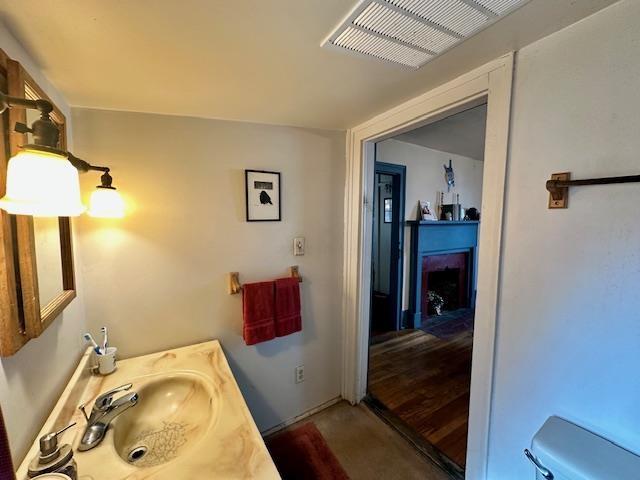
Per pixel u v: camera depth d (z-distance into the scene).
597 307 0.89
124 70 1.08
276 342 1.94
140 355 1.54
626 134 0.81
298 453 1.75
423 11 0.81
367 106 1.54
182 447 1.06
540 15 0.85
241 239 1.76
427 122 1.48
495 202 1.13
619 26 0.81
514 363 1.11
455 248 3.87
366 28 0.88
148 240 1.53
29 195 0.57
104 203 1.19
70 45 0.91
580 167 0.91
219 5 0.76
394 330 3.42
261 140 1.78
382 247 3.71
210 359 1.47
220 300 1.73
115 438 1.00
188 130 1.58
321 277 2.07
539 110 0.99
